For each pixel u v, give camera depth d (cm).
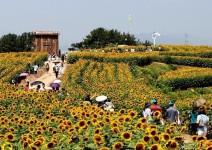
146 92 4119
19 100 2941
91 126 1395
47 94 3222
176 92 5028
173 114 2114
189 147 1180
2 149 1234
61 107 2409
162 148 1074
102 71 6212
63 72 6869
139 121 1348
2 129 1606
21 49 14062
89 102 2709
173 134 1304
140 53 7544
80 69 6325
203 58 7219
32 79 6338
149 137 1145
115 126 1260
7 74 6178
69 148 1197
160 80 5409
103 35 15075
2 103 2881
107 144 1160
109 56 7319
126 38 15175
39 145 1241
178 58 7262
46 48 9969
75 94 3681
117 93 3934
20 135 1545
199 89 5262
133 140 1162
